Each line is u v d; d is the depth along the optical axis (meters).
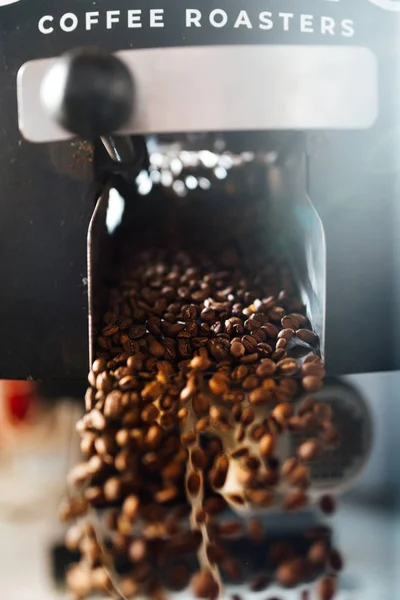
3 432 0.43
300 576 0.41
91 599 0.41
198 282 0.48
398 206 0.42
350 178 0.41
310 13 0.39
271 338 0.41
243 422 0.39
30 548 0.43
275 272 0.49
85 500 0.41
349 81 0.40
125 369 0.39
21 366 0.43
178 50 0.39
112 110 0.35
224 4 0.39
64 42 0.40
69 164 0.41
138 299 0.45
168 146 0.56
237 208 0.58
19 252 0.42
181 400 0.38
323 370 0.39
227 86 0.39
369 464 0.42
